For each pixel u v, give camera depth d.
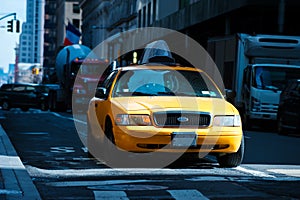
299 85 20.58
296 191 8.88
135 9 64.19
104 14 83.75
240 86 24.50
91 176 10.25
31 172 10.67
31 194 8.43
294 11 35.12
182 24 43.50
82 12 112.44
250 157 13.48
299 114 20.16
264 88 23.14
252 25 37.53
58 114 33.47
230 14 36.25
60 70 37.62
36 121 25.81
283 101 21.28
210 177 10.14
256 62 24.33
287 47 24.25
